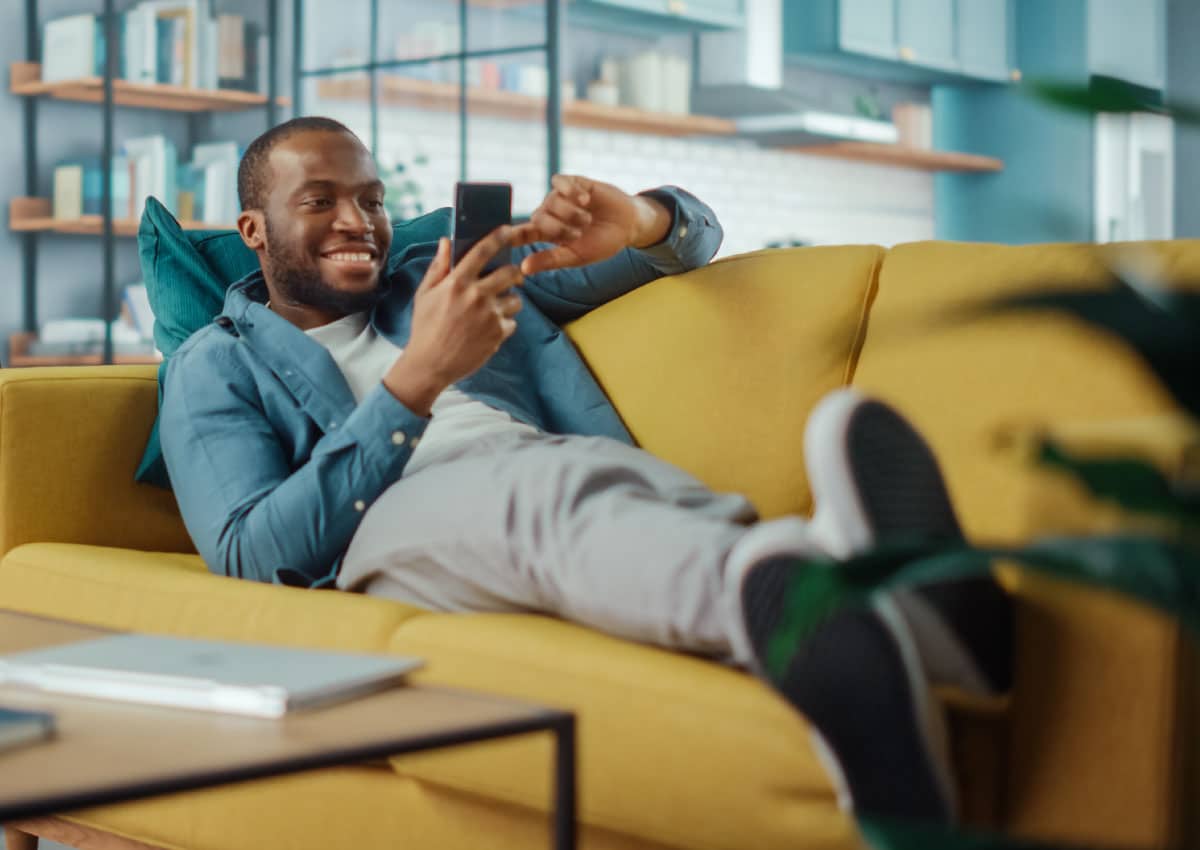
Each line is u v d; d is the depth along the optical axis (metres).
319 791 1.48
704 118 7.39
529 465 1.44
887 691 0.99
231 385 1.85
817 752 1.08
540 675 1.26
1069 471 0.54
